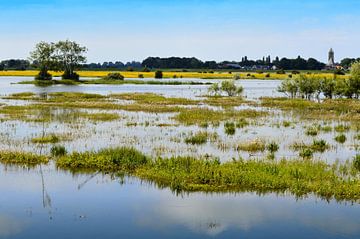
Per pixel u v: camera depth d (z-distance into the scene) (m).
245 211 13.98
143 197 15.26
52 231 12.26
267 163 19.23
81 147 23.62
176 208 14.20
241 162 18.84
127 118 37.38
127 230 12.36
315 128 32.06
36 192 15.70
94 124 33.22
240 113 41.62
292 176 17.17
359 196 15.36
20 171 18.50
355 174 18.09
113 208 14.15
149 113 41.78
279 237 11.95
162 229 12.45
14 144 24.16
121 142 25.36
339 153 23.09
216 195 15.57
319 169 18.06
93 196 15.32
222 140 26.47
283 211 13.99
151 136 27.69
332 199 15.25
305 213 13.83
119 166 19.11
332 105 49.78
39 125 32.12
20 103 50.69
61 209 14.00
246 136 28.22
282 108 48.16
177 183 16.30
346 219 13.33
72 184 16.69
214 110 44.66
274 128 32.34
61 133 28.30
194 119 36.81
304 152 22.08
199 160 19.11
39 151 22.31
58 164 19.30
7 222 12.89
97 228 12.48
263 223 12.96
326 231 12.38
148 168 18.33
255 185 16.36
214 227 12.62
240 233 12.20
